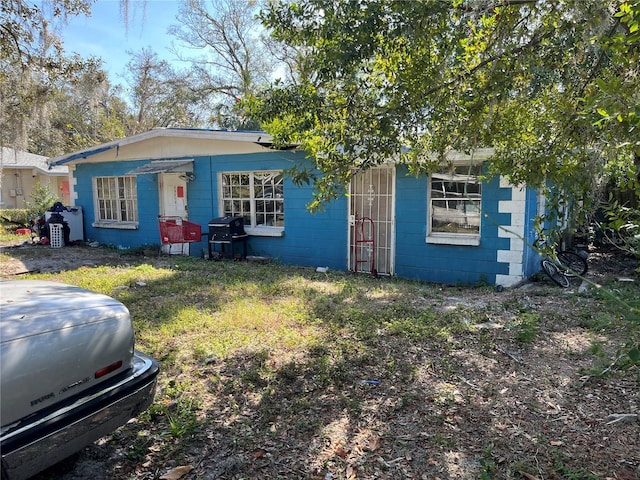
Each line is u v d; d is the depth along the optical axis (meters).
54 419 1.85
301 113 3.98
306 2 3.54
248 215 9.87
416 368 3.70
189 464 2.49
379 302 5.82
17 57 9.18
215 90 23.70
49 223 11.84
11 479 1.74
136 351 2.58
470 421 2.91
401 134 4.05
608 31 3.26
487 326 4.82
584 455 2.54
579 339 4.39
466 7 3.37
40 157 20.91
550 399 3.19
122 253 10.50
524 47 3.49
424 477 2.37
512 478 2.35
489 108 3.75
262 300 5.88
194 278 7.29
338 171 4.15
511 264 7.12
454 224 7.68
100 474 2.40
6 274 7.78
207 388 3.35
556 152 3.68
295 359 3.86
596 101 2.64
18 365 1.76
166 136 10.18
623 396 3.20
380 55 3.65
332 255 8.83
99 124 25.23
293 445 2.67
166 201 10.95
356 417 2.96
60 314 2.06
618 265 8.80
